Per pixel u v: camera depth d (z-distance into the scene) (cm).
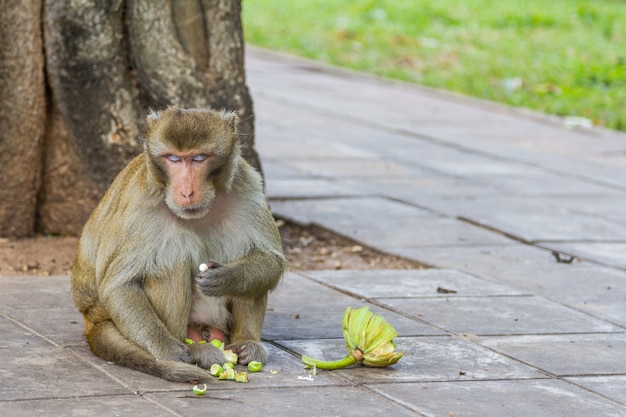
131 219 829
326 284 1160
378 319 875
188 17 1258
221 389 803
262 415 751
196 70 1258
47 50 1238
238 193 849
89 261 885
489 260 1308
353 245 1370
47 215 1297
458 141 2209
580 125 2477
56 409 746
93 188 1273
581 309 1102
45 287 1088
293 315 1029
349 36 3562
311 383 830
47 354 872
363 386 829
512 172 1922
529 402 813
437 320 1031
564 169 1978
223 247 852
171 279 835
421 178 1819
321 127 2262
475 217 1545
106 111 1252
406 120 2419
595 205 1680
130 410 749
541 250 1379
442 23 3875
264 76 2914
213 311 879
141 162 866
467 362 905
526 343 970
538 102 2714
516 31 3791
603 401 827
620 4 4662
